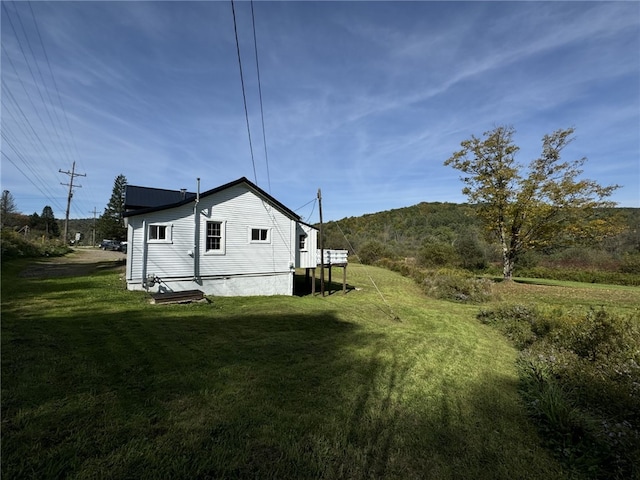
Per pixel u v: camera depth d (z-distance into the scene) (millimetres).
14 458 2656
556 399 4465
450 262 32875
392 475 3094
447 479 3133
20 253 22500
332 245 48344
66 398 3721
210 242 13602
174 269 12602
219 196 13758
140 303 9906
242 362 5543
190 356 5535
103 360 4965
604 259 32844
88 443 2953
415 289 21828
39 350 5109
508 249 24547
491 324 11688
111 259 25438
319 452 3254
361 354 6840
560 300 17188
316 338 7754
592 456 3570
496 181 24109
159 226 12328
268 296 14570
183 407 3822
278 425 3674
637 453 3443
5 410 3346
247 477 2764
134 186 18031
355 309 12656
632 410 4414
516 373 6648
